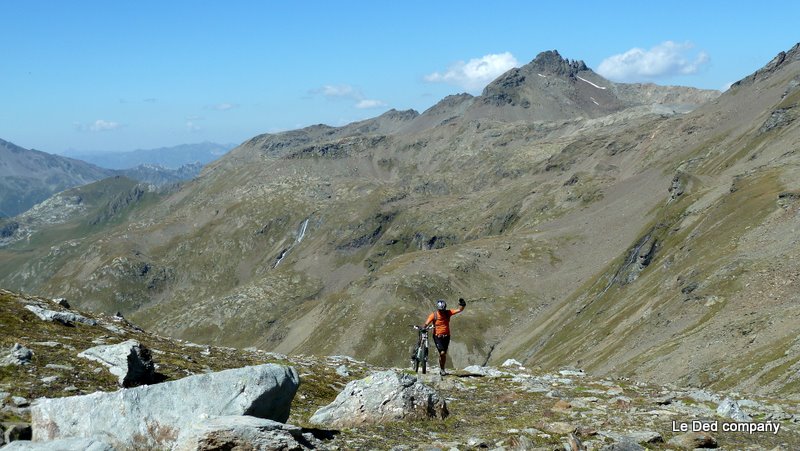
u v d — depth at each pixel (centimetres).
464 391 2367
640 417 1977
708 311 15612
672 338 15262
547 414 1931
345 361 3244
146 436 1193
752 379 9631
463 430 1662
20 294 2902
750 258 17175
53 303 2961
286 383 1368
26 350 1792
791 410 2312
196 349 2725
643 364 13925
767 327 11775
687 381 11575
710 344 12681
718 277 16950
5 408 1365
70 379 1652
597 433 1642
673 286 19562
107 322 2892
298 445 1145
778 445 1702
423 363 2734
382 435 1501
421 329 2758
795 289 13912
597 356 18888
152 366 1872
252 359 2695
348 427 1600
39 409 1227
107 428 1192
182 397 1253
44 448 1041
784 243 17212
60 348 1967
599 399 2295
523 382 2661
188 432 1109
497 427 1688
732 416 2089
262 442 1109
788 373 8881
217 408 1250
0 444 1169
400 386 1733
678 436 1653
